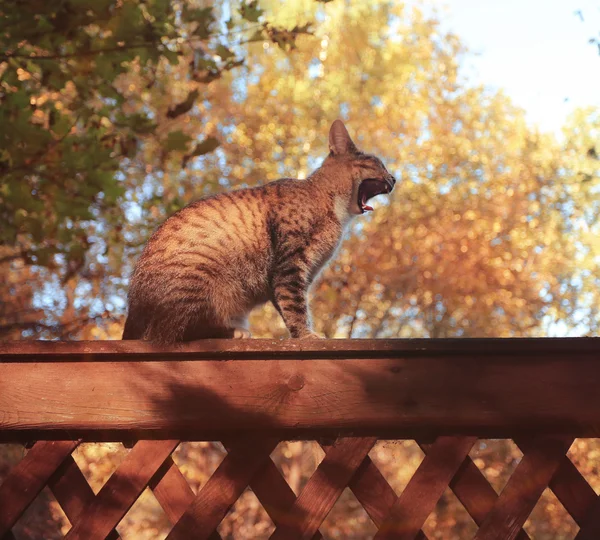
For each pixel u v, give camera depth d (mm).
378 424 2822
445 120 21500
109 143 6051
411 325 19812
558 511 15055
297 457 15664
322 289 16953
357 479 2865
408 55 21141
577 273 20359
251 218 4469
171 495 2904
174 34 5617
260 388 2848
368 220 18969
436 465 2822
